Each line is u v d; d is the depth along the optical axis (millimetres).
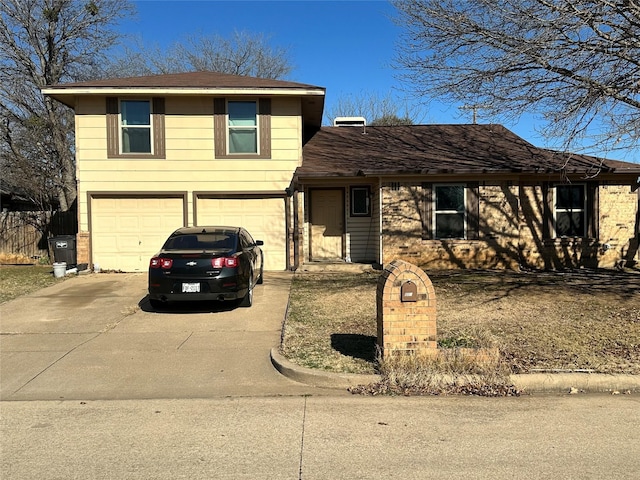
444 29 10367
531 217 14273
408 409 4695
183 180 13945
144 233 13977
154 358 6363
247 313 8750
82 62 21859
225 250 8734
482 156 14883
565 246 14359
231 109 14086
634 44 8664
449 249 13867
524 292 10156
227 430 4246
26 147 20844
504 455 3760
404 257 13805
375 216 14594
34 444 4004
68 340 7176
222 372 5840
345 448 3891
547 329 7211
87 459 3740
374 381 5289
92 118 13703
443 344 5883
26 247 17219
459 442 3986
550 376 5230
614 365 5633
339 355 6156
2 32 20266
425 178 13781
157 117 13820
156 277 8430
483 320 7793
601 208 14469
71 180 21562
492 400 4930
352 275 13172
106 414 4629
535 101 10203
